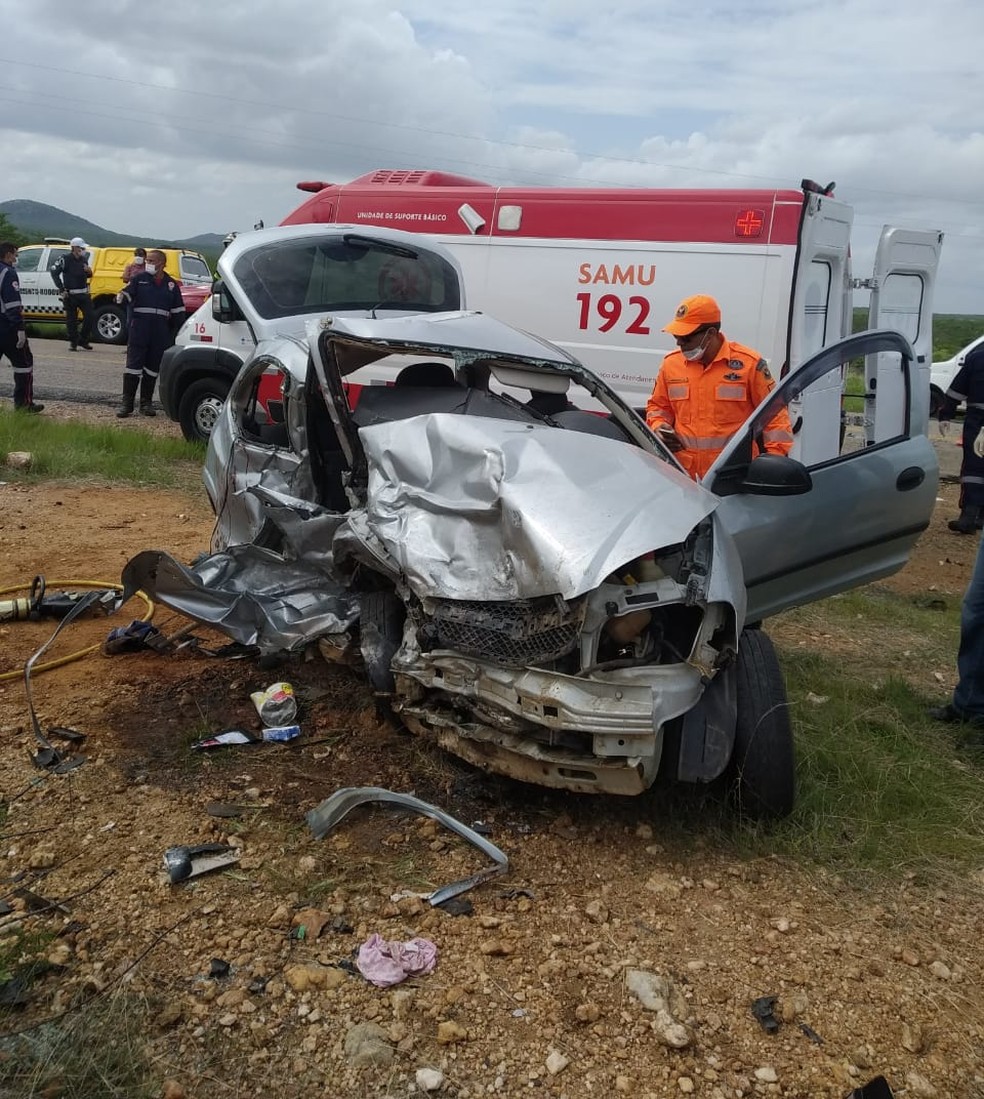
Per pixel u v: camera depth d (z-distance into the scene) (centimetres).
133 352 1147
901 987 288
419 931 294
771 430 454
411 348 414
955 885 343
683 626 342
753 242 711
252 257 697
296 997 265
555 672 315
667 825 358
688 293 739
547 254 799
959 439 1567
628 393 777
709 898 324
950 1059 263
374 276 743
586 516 327
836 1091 248
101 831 334
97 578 597
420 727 370
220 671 468
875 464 450
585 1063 251
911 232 827
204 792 362
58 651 490
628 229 762
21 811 345
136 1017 254
